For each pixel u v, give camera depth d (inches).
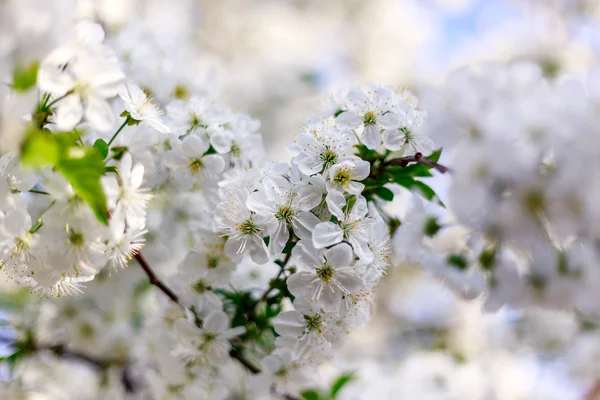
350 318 23.2
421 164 23.2
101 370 28.4
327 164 22.5
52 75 21.1
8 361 27.5
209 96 26.8
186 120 24.3
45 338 27.9
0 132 20.6
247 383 24.1
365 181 23.2
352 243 22.1
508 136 20.6
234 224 22.5
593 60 45.2
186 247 26.6
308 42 56.6
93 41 21.8
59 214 21.5
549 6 47.5
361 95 23.4
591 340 32.4
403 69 55.8
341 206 22.2
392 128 23.1
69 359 28.2
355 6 58.4
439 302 42.0
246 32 55.1
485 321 39.8
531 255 21.8
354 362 32.9
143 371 27.3
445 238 23.5
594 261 21.6
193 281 24.0
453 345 40.4
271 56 51.8
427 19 58.9
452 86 21.3
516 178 20.5
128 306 28.2
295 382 24.0
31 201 23.6
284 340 22.8
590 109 20.5
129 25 27.1
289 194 22.4
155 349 25.1
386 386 31.8
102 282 27.4
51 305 28.1
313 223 22.3
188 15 52.4
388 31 56.9
